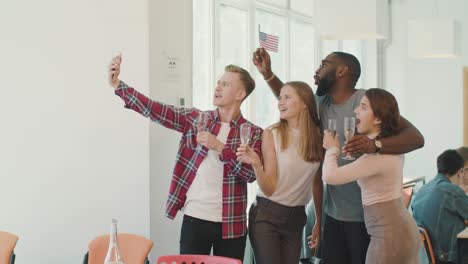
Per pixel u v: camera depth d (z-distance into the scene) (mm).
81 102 3730
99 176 3775
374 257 2840
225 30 5504
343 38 4273
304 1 6816
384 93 2896
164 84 4180
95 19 3746
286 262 3234
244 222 3230
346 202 3227
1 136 3637
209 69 5266
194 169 3203
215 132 3225
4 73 3623
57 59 3676
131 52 3840
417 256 2939
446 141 8109
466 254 4297
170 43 4223
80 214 3734
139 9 3859
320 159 3242
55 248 3697
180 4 4305
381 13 4004
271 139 3188
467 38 7922
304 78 7062
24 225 3662
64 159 3701
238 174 3107
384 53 8516
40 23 3646
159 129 4090
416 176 8242
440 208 4414
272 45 5121
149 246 2938
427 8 8188
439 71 8125
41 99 3660
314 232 3566
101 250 2951
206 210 3152
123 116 3828
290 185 3176
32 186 3662
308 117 3201
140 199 3896
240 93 3242
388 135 2881
